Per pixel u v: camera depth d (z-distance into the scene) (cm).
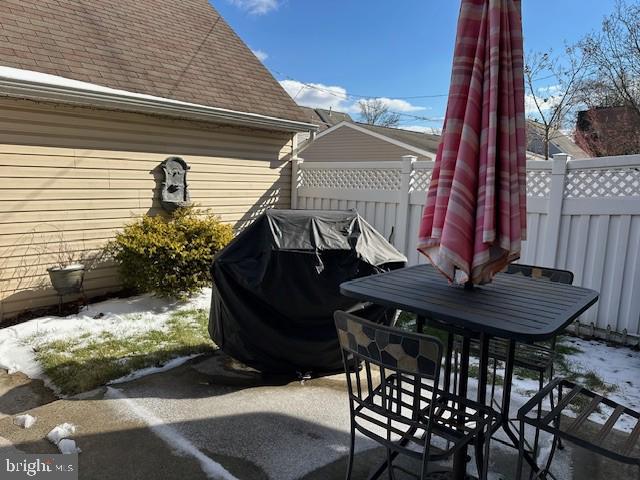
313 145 1653
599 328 423
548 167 450
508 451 253
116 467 227
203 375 340
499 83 180
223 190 651
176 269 494
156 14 723
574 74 1448
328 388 327
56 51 505
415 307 191
